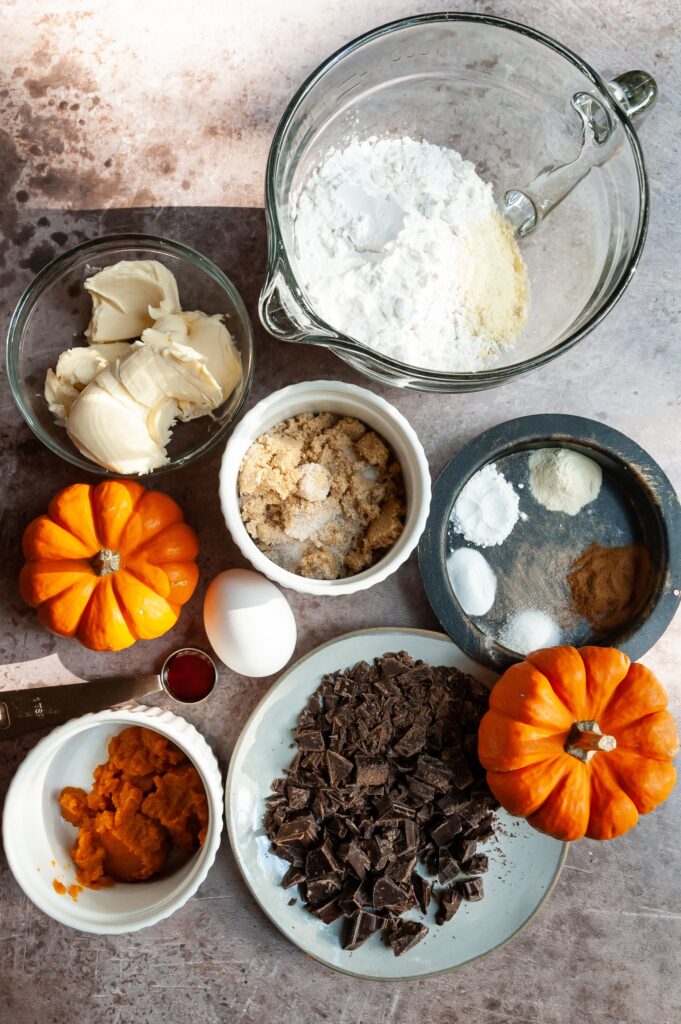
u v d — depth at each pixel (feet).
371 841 1.83
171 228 1.90
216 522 1.91
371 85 1.76
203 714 1.92
